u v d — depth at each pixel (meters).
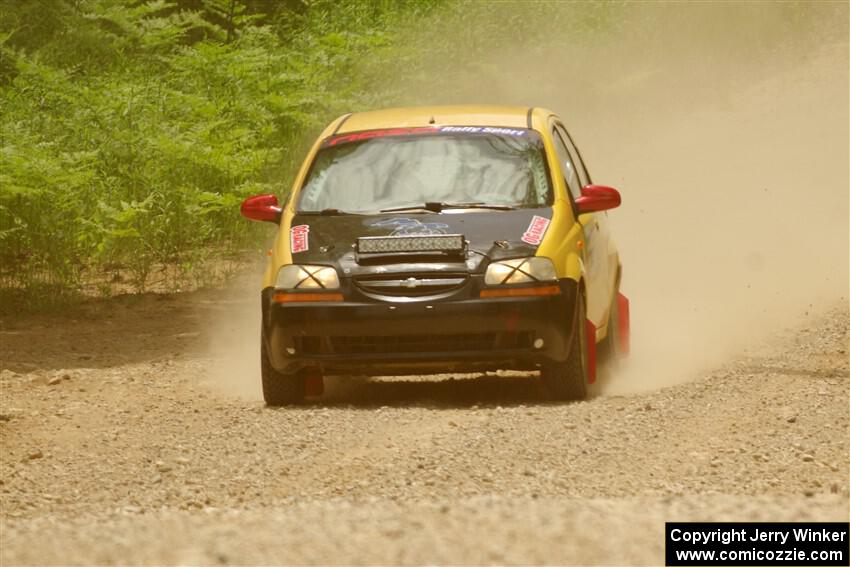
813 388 35.19
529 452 28.38
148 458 29.64
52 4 82.38
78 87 72.88
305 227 35.69
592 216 38.75
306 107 79.62
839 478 26.16
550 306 33.56
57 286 57.81
